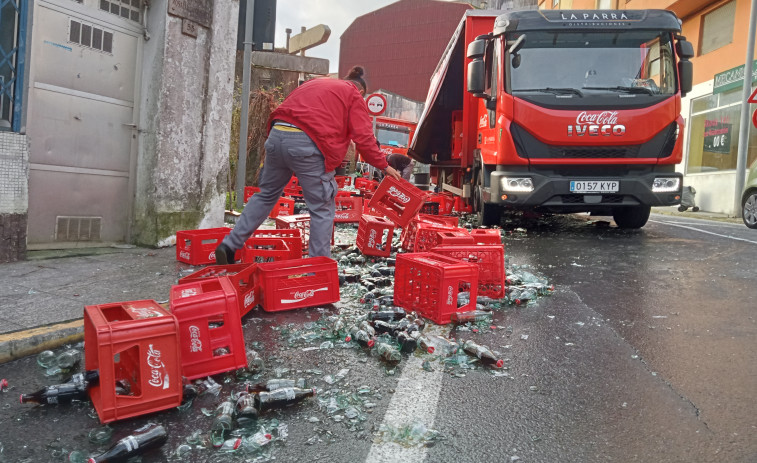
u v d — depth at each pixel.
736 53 17.05
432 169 16.34
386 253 6.28
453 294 3.90
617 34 8.43
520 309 4.29
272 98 14.48
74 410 2.52
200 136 7.05
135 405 2.41
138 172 6.58
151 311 2.65
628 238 8.43
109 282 4.60
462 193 11.41
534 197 8.20
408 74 63.72
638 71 8.37
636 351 3.36
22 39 5.09
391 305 4.29
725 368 3.07
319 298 4.21
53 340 3.18
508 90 8.27
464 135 10.52
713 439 2.31
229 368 2.86
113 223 6.46
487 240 5.52
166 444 2.24
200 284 2.98
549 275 5.58
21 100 5.14
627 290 4.92
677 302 4.49
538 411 2.56
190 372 2.77
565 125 8.01
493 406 2.61
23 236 5.29
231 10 7.40
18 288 4.28
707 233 9.10
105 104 6.18
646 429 2.39
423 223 6.41
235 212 10.12
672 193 8.22
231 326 2.86
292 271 4.09
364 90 5.08
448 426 2.41
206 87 7.06
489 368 3.08
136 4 6.40
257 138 14.22
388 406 2.59
